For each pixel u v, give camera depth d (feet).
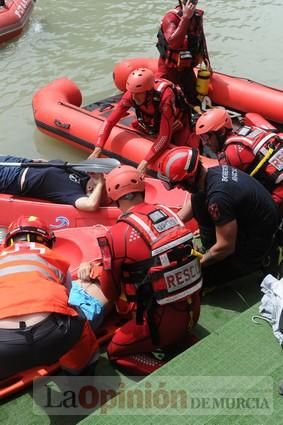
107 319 10.14
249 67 23.68
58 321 7.57
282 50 25.11
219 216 9.46
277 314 8.44
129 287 8.58
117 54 25.03
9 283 7.59
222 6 30.25
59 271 8.19
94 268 9.80
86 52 25.36
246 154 10.94
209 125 12.13
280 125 18.25
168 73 17.98
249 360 8.04
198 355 8.14
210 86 19.13
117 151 16.25
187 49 17.47
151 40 26.30
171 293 8.36
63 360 8.43
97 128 16.97
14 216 12.98
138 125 16.55
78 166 12.75
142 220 8.33
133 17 29.09
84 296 9.48
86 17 29.32
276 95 18.11
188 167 9.42
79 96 19.93
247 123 16.34
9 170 13.09
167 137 14.47
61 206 12.81
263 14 29.07
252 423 7.02
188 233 8.40
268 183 10.89
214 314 10.38
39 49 25.86
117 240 8.31
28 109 20.81
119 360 9.12
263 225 9.86
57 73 23.49
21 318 7.41
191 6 16.70
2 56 25.31
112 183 8.87
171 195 13.23
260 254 10.21
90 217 12.69
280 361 8.02
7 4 27.50
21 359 7.50
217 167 9.78
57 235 11.62
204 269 10.55
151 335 8.71
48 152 18.37
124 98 15.07
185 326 8.83
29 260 7.85
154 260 8.21
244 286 11.00
